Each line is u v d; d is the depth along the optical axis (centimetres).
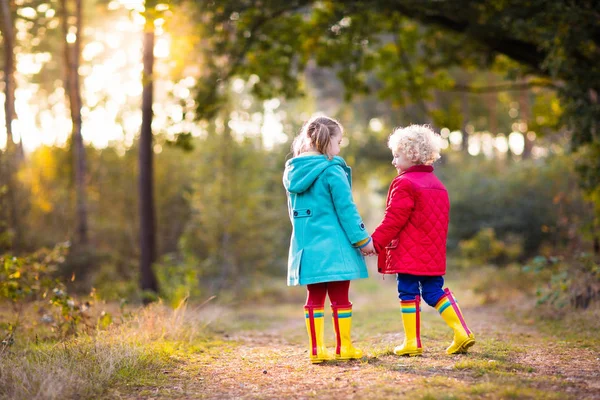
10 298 577
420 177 401
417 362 373
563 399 276
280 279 1741
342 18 994
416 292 403
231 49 1013
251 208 1409
